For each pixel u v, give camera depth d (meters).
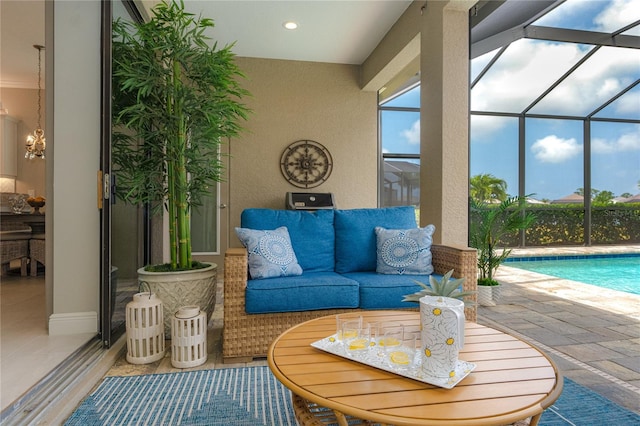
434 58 3.18
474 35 4.64
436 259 2.48
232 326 2.04
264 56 4.85
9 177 5.43
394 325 1.46
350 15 3.83
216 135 2.60
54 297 2.26
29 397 1.50
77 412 1.50
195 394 1.67
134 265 2.92
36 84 5.48
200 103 2.44
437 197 3.14
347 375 1.02
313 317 2.12
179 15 2.42
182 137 2.48
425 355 1.00
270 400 1.62
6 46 4.32
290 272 2.38
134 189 2.33
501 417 0.82
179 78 2.44
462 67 3.08
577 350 2.23
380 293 2.15
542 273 5.17
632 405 1.58
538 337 2.46
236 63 4.84
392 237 2.54
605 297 3.64
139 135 2.41
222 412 1.52
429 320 1.00
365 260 2.62
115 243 2.34
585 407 1.55
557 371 1.05
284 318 2.10
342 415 0.88
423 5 3.36
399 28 3.87
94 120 2.30
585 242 7.43
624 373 1.91
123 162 2.46
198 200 2.68
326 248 2.68
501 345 1.25
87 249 2.29
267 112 4.90
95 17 2.31
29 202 4.65
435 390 0.94
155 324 2.06
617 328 2.66
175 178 2.50
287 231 2.60
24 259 4.22
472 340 1.30
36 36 4.09
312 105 5.00
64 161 2.26
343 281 2.16
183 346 1.96
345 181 5.07
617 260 6.43
